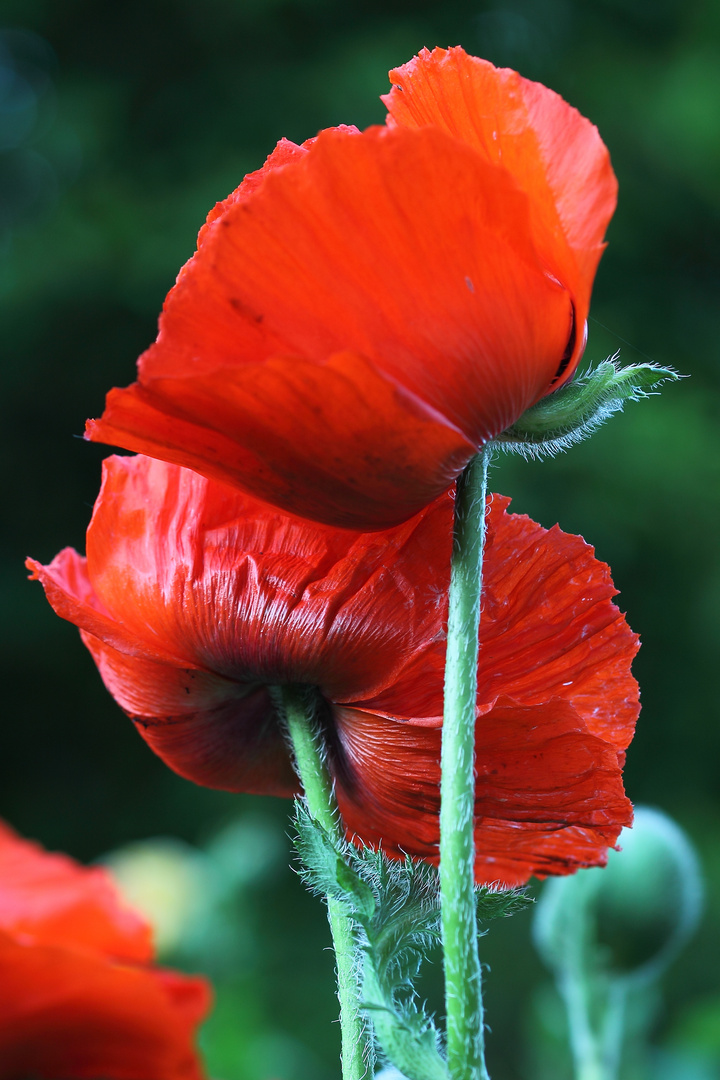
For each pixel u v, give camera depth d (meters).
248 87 6.66
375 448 0.81
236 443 0.82
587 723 0.87
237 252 0.81
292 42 6.94
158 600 0.87
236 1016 1.80
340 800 0.89
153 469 0.88
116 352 6.57
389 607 0.86
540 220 0.82
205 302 0.81
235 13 6.76
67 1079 0.85
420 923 0.83
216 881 2.05
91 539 0.88
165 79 6.85
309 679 0.87
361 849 0.90
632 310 6.60
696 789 6.17
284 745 0.92
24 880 0.88
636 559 6.11
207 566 0.86
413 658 0.86
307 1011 5.11
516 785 0.86
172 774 6.32
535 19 7.16
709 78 6.64
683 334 6.65
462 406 0.82
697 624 6.09
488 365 0.81
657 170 6.74
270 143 6.52
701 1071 1.51
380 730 0.87
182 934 1.88
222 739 0.91
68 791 6.50
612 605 0.87
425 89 0.83
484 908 0.83
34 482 6.69
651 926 1.21
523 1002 5.24
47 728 6.53
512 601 0.87
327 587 0.86
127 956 0.88
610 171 0.81
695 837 5.86
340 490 0.82
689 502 5.91
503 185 0.80
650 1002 1.34
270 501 0.83
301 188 0.80
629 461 5.82
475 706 0.83
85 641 0.90
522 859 0.89
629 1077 1.32
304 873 0.83
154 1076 0.86
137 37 6.95
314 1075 4.21
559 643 0.87
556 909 1.24
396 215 0.81
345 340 0.81
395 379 0.81
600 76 6.80
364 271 0.81
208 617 0.86
